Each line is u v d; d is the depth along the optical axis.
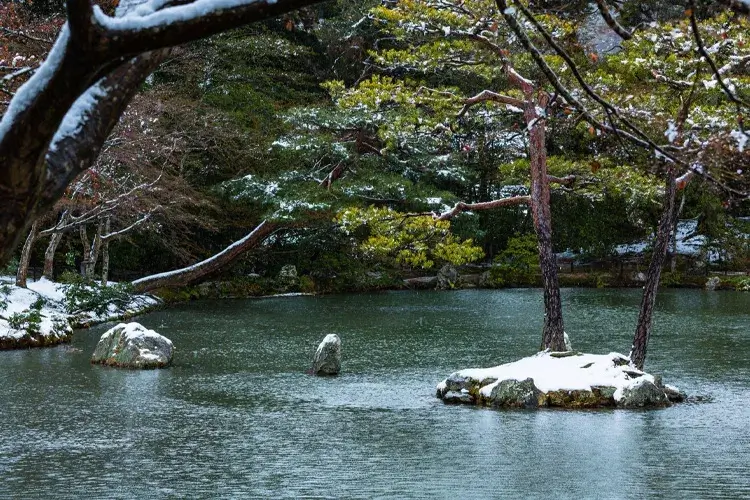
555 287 19.11
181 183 35.50
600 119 16.39
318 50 46.66
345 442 14.30
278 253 44.22
